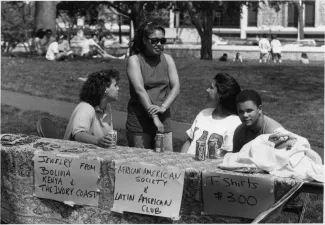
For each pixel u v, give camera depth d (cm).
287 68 1969
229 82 561
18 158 496
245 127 508
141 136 605
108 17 4266
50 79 1622
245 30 5103
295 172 423
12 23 3606
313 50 3444
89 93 567
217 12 3388
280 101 1355
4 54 2469
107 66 1977
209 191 434
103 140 516
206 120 568
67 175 477
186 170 441
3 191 516
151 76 602
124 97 1371
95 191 471
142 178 452
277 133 452
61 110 1234
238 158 445
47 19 2602
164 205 447
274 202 416
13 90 1454
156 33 587
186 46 3728
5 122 1087
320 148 939
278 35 5022
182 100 1344
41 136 597
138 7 2762
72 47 3500
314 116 1196
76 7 2858
